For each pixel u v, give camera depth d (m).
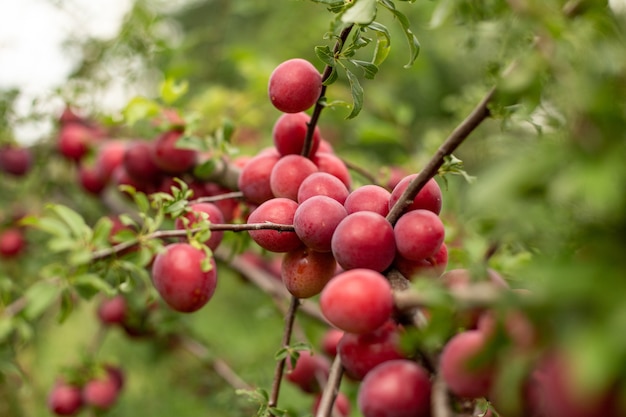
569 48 0.39
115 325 0.85
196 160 0.64
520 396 0.38
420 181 0.46
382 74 1.24
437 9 0.55
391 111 0.97
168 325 0.83
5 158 0.89
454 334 0.43
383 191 0.49
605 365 0.32
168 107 0.71
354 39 0.51
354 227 0.46
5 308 0.66
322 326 0.74
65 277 0.58
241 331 1.09
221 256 0.77
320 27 1.08
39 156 0.92
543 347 0.35
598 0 0.42
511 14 0.49
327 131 1.17
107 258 0.57
